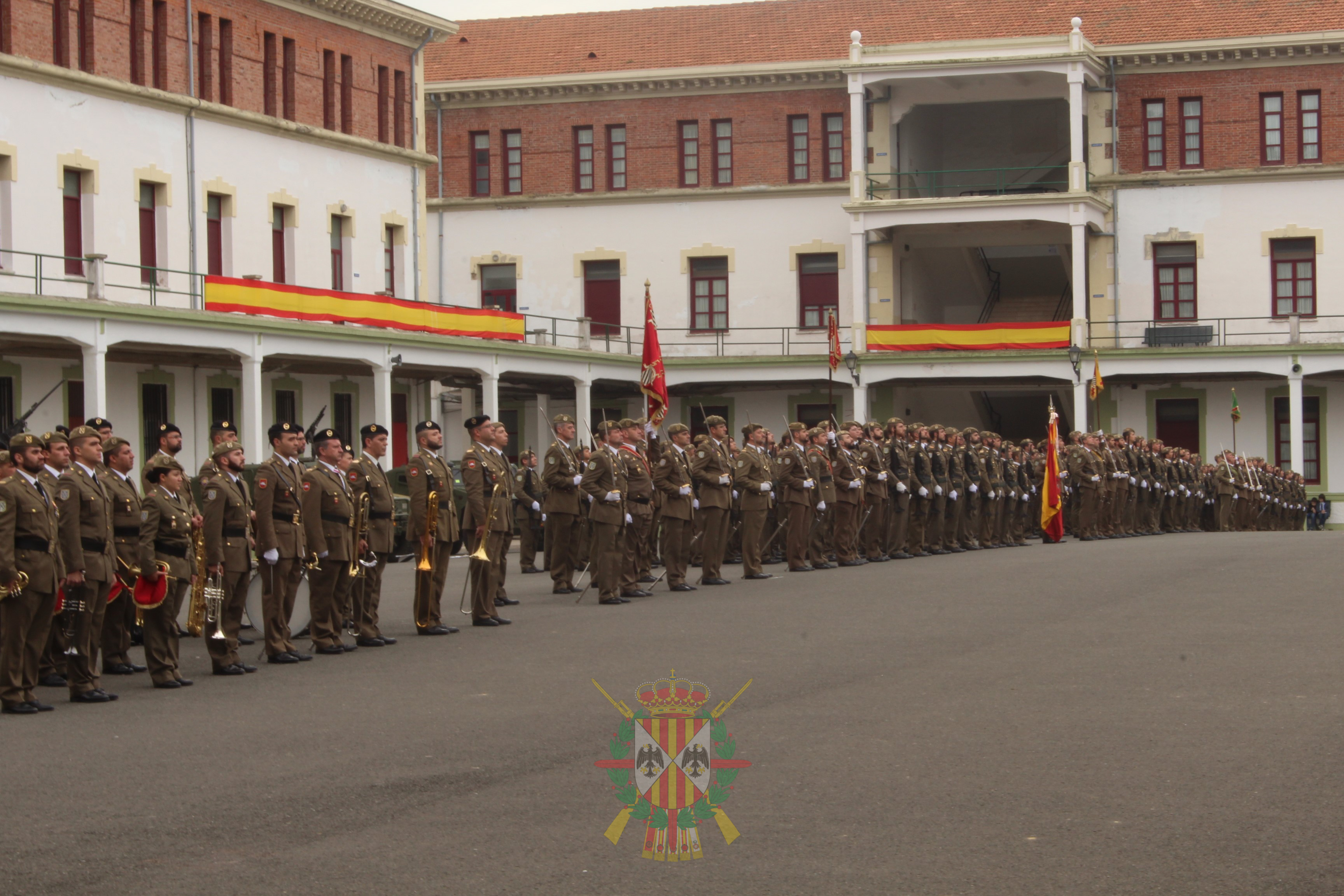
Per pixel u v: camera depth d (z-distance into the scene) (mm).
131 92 32812
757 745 9828
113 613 14367
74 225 32188
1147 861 7254
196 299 34438
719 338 48188
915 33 47438
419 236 42031
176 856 7680
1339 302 44375
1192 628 14805
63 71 31234
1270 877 6996
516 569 27578
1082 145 44125
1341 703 10852
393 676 13305
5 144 30234
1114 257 45938
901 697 11461
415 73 42031
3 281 30172
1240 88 45062
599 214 49000
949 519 27750
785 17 49531
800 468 22969
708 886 7031
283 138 37250
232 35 35812
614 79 48156
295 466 14789
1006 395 52094
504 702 11695
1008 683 11969
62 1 31719
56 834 8141
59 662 14000
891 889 6938
